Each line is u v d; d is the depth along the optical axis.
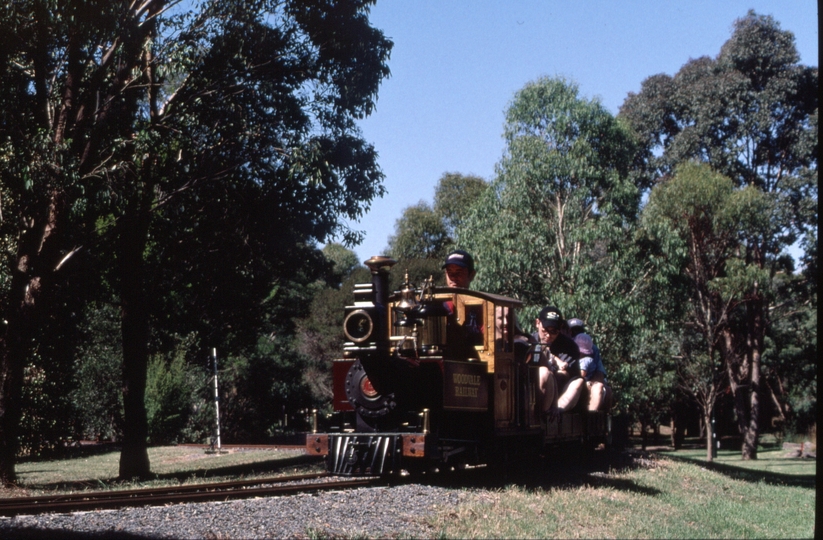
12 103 17.20
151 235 21.23
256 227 20.70
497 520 9.01
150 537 7.36
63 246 18.80
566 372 13.94
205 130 19.27
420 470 11.92
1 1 15.80
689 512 11.38
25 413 30.09
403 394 10.78
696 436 73.19
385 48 19.70
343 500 9.38
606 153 29.72
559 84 29.36
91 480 19.11
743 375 53.12
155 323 23.33
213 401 46.94
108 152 18.23
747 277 40.53
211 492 10.39
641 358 33.56
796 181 47.12
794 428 56.22
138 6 17.92
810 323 53.19
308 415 54.38
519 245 27.52
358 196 20.62
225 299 22.70
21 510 8.91
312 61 19.53
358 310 10.64
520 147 28.55
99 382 41.41
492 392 11.71
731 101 48.66
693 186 39.81
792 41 50.34
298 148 18.70
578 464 14.91
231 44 18.53
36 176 16.20
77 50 17.58
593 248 29.22
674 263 29.62
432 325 11.10
